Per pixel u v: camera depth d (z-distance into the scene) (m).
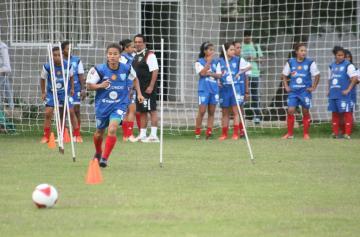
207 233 17.33
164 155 31.67
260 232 17.48
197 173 26.33
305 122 40.25
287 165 28.64
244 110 44.66
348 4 47.38
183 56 47.69
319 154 32.34
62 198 21.33
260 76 47.59
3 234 17.25
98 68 26.89
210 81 39.47
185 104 47.25
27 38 47.03
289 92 40.28
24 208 20.02
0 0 46.69
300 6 47.53
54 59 36.56
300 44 40.12
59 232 17.42
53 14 47.00
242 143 37.25
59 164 28.55
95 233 17.31
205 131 43.50
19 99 45.53
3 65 41.44
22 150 33.53
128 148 34.44
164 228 17.81
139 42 37.38
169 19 47.81
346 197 21.81
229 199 21.36
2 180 24.55
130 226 18.00
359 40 46.09
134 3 47.47
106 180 24.58
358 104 45.25
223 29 48.06
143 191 22.56
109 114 27.19
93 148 34.56
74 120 37.56
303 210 19.94
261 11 47.38
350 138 40.03
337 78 40.09
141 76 37.38
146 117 38.16
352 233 17.52
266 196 21.89
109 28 47.16
